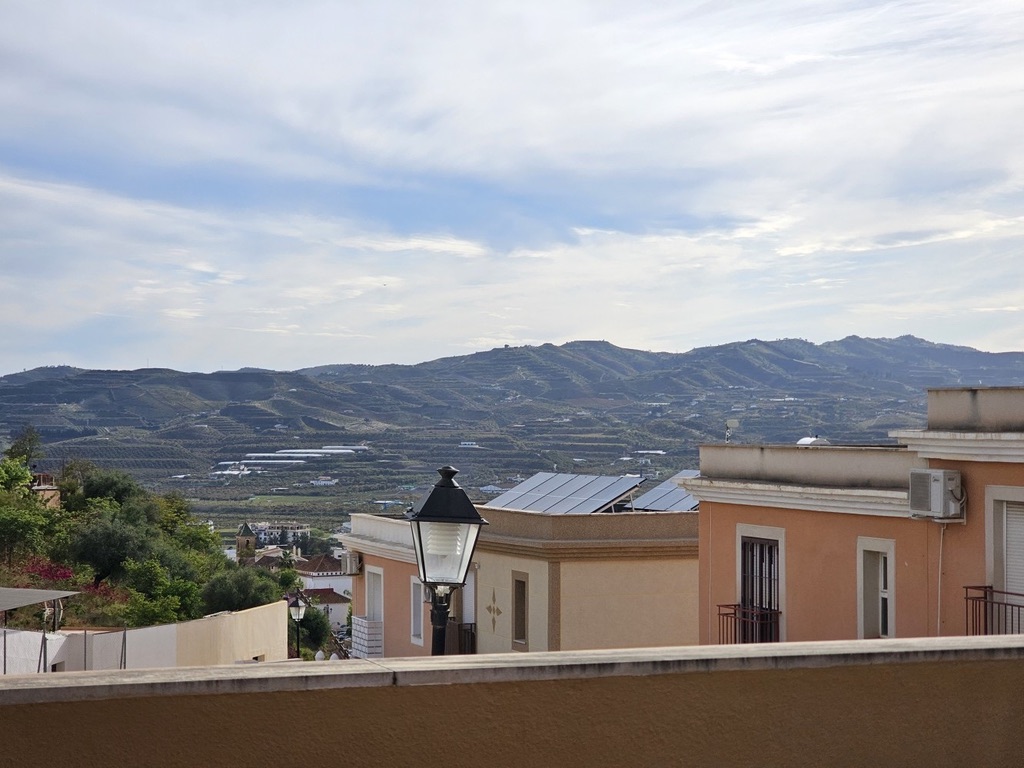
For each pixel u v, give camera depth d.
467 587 27.86
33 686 2.64
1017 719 3.50
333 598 107.06
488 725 2.97
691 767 3.15
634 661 3.12
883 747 3.36
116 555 46.25
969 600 14.57
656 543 24.42
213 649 34.31
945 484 14.86
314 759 2.82
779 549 18.27
